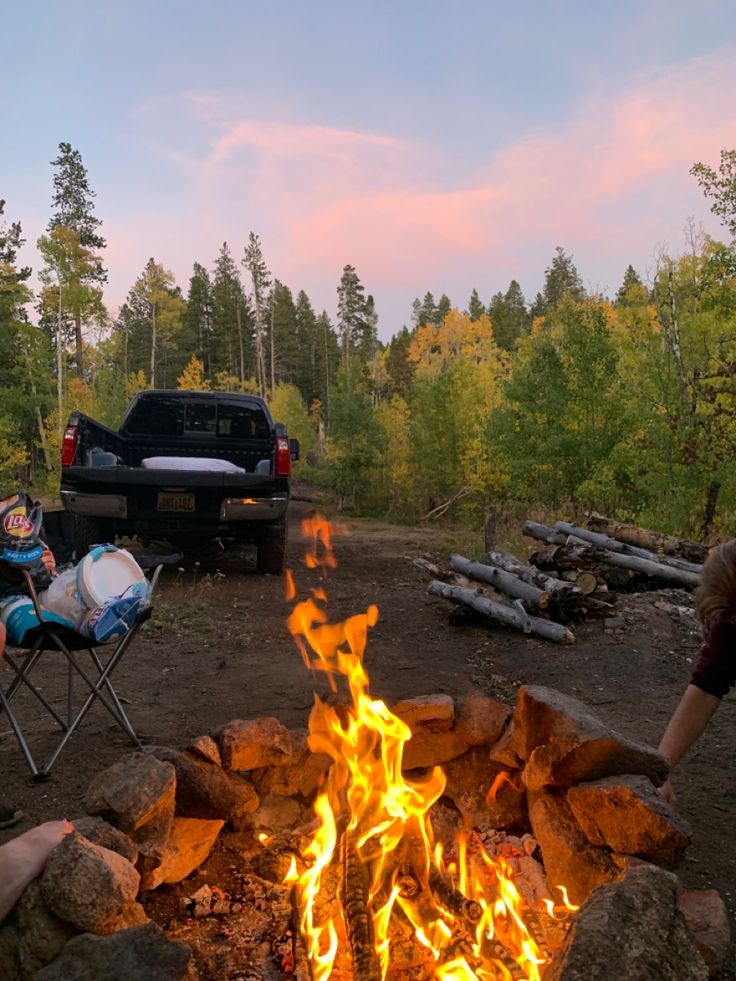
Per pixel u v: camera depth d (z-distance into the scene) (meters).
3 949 1.89
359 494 24.91
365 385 27.92
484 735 2.96
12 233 43.91
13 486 26.33
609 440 14.16
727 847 2.91
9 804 3.09
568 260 88.50
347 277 87.44
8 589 3.48
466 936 2.22
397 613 7.04
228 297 88.62
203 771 2.66
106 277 60.28
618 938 1.61
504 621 6.12
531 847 2.71
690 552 8.20
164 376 85.94
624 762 2.40
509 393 15.12
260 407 10.33
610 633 6.13
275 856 2.66
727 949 2.18
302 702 4.49
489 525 10.82
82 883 1.87
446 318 79.56
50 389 42.47
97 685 3.47
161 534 8.80
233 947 2.25
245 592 7.98
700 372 11.72
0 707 3.45
